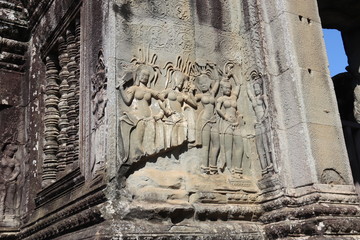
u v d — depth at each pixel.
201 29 6.25
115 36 5.43
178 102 5.63
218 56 6.28
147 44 5.68
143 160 5.18
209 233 5.06
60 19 7.50
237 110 6.16
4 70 8.83
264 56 6.07
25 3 8.86
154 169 5.23
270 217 5.46
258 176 5.90
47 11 8.20
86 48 6.19
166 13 6.00
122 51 5.44
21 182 8.25
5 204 8.01
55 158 7.37
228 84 6.19
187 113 5.67
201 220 5.21
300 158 5.51
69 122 6.88
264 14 6.32
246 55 6.40
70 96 7.00
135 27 5.66
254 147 6.02
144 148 5.18
